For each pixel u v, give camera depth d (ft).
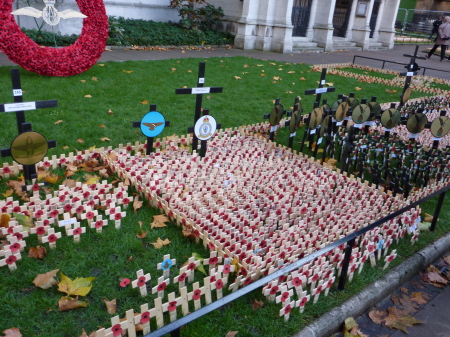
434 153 17.76
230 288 9.34
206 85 29.60
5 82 25.14
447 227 13.91
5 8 24.76
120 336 7.59
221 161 16.15
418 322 10.03
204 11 53.72
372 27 72.13
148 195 13.00
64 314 8.61
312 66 43.65
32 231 10.37
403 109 24.22
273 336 8.67
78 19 43.27
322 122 17.66
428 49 78.02
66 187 12.40
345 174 15.74
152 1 52.49
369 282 10.76
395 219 12.73
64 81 26.63
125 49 43.86
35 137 12.20
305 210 12.76
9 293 8.96
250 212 12.32
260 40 53.31
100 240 11.04
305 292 9.16
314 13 59.00
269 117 17.99
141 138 18.44
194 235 11.33
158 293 9.12
